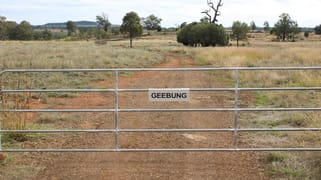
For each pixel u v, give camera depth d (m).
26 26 131.88
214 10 84.56
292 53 37.53
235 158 7.96
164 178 6.95
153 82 20.80
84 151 7.73
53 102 14.27
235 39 103.44
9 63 24.67
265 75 20.30
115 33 139.62
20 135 9.21
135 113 12.57
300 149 7.54
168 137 9.65
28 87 16.83
